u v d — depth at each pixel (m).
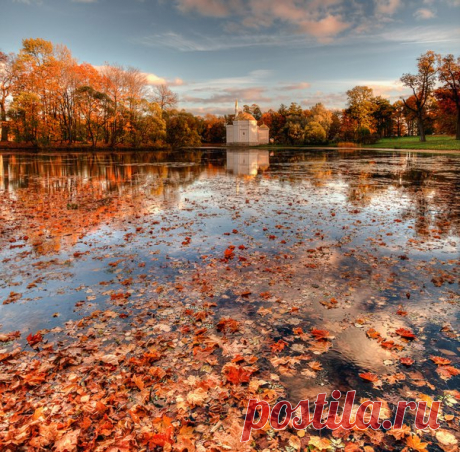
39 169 26.38
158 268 5.83
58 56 56.38
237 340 3.69
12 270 5.77
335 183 17.48
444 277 5.31
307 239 7.49
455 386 2.97
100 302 4.60
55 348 3.56
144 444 2.39
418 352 3.45
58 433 2.46
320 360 3.34
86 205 11.74
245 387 2.96
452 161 30.67
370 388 2.96
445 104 55.53
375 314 4.21
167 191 15.14
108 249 6.88
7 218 9.73
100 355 3.41
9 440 2.40
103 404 2.71
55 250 6.82
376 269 5.70
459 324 3.96
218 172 24.41
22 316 4.23
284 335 3.79
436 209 10.60
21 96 49.88
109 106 57.47
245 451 2.33
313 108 93.25
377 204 11.54
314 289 4.95
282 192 14.61
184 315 4.23
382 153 46.03
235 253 6.59
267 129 102.31
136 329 3.91
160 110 63.19
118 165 30.59
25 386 2.97
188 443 2.37
